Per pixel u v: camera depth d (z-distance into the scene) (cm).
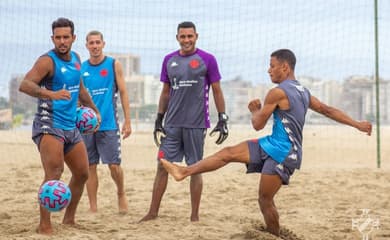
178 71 1071
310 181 1563
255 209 1239
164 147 1089
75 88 949
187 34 1065
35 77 910
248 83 4569
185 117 1076
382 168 1852
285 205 1274
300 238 952
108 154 1160
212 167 889
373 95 4709
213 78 1080
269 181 889
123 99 1165
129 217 1141
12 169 1777
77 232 976
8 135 3178
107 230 1002
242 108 4566
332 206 1265
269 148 885
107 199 1344
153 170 1794
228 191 1445
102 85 1156
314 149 2548
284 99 881
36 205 1270
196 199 1094
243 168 1836
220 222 1092
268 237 912
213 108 3956
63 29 923
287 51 909
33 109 4134
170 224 1059
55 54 931
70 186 1002
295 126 886
